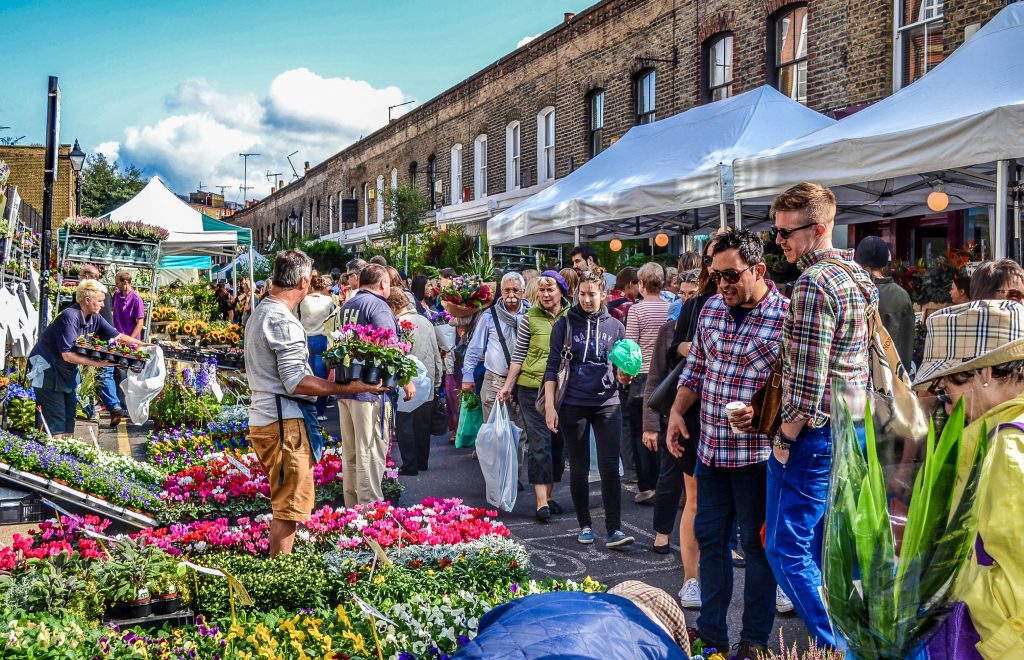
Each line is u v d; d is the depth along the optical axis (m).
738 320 4.18
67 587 4.12
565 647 1.99
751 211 12.87
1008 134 6.30
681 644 2.55
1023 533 2.00
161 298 25.91
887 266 6.77
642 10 17.59
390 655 3.58
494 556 4.91
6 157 33.19
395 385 6.15
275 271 5.36
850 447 2.13
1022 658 2.00
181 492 6.98
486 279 12.02
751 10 14.70
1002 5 10.54
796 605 3.59
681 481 5.97
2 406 9.06
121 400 12.30
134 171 56.12
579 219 11.47
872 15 12.43
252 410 5.23
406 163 33.50
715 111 11.84
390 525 5.48
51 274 15.89
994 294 4.75
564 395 6.25
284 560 4.72
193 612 4.34
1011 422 2.13
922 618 2.02
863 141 7.39
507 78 24.11
